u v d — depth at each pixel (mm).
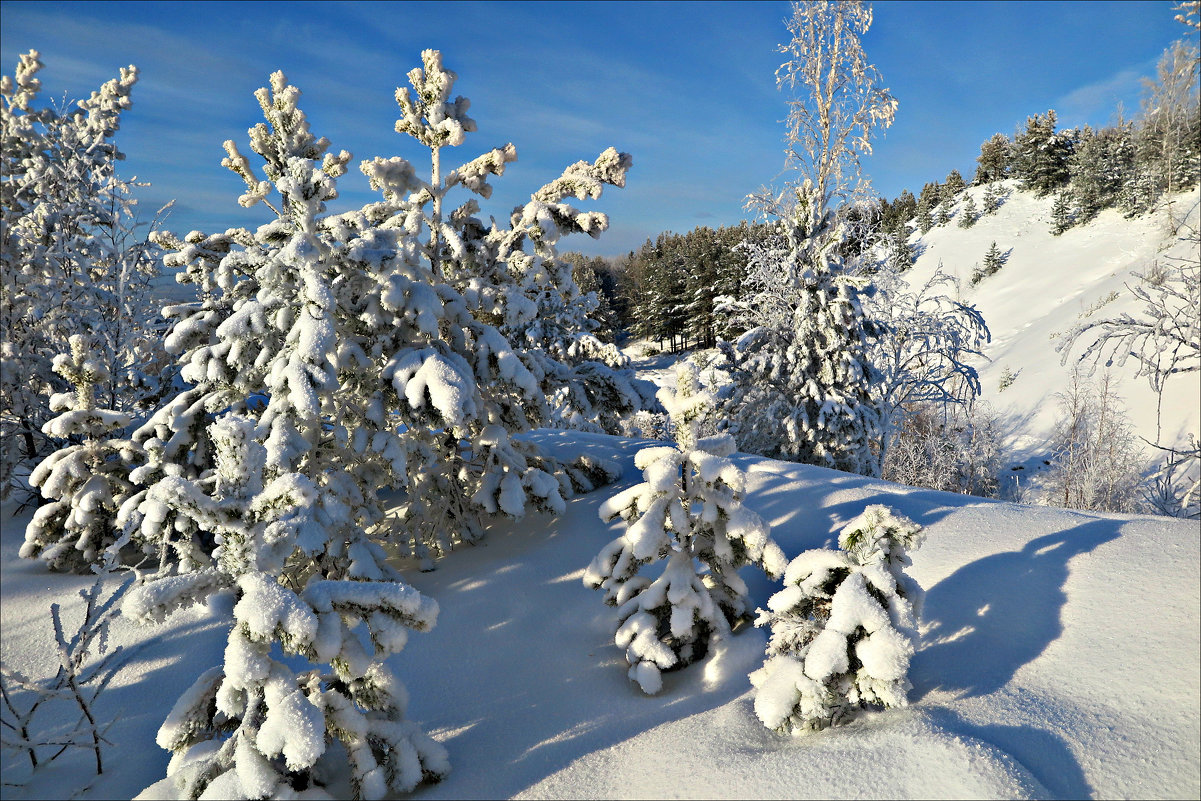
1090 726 2486
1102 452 19266
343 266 4848
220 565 2781
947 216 69625
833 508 5020
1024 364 34031
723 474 3623
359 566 4645
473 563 5348
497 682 3902
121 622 4844
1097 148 55219
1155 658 2732
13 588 5414
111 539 5828
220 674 3139
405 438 5406
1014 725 2574
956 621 3430
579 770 2918
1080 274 45688
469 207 6078
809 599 3232
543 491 5613
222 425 2936
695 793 2584
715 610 3814
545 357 6539
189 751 3074
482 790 2891
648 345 63969
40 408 7625
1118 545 3576
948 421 21703
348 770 3113
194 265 6270
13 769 3441
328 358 4539
